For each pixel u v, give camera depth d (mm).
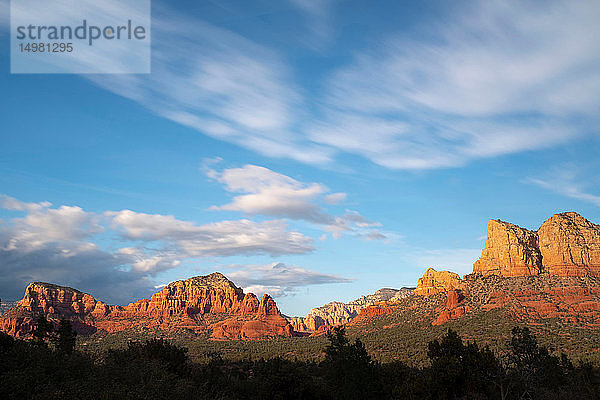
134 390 31844
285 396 53250
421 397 47969
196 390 38062
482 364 50406
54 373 32469
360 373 53375
